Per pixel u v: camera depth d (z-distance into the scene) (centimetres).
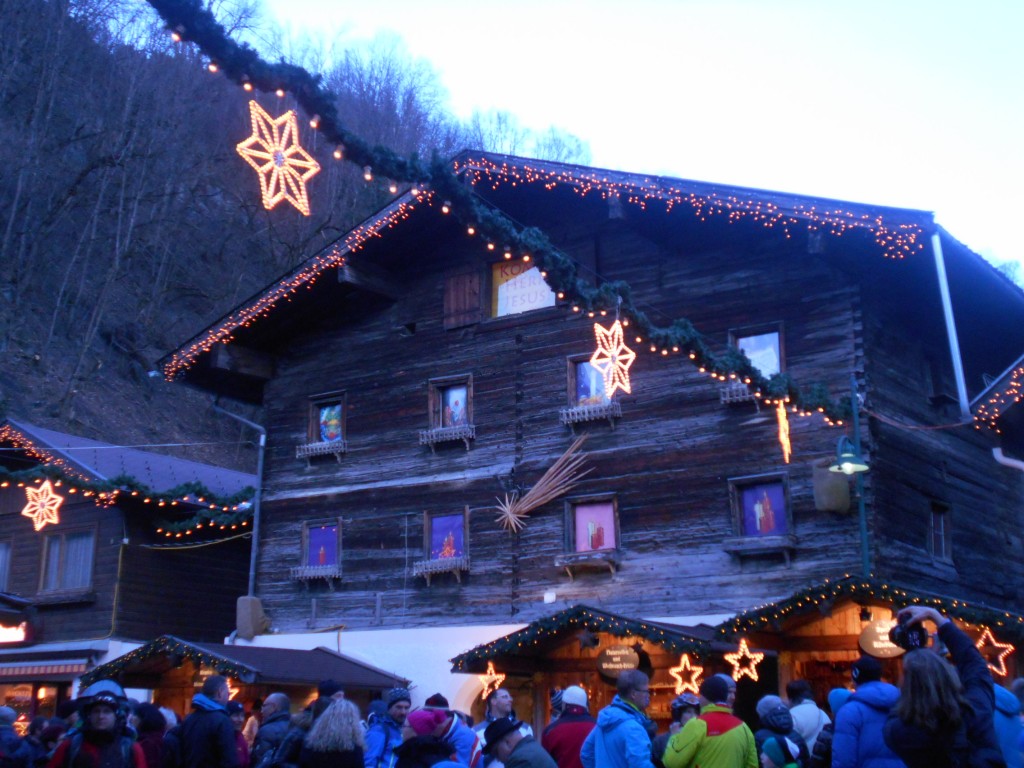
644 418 1947
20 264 3731
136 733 937
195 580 2555
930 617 561
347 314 2336
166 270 4253
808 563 1753
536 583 1986
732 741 745
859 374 1781
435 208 2125
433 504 2133
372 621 2145
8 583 2559
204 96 4359
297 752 860
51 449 2416
